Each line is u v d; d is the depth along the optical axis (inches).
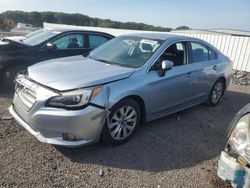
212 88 235.9
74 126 131.0
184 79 191.8
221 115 228.2
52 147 146.5
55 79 139.9
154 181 126.4
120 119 152.6
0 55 236.4
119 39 206.1
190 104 212.5
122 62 173.5
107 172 129.6
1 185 113.0
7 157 133.5
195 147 164.6
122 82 149.2
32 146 145.9
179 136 177.5
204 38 486.9
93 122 135.9
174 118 208.4
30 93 141.7
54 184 117.3
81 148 148.2
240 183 99.1
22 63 241.4
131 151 151.3
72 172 127.0
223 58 247.1
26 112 139.0
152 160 144.3
